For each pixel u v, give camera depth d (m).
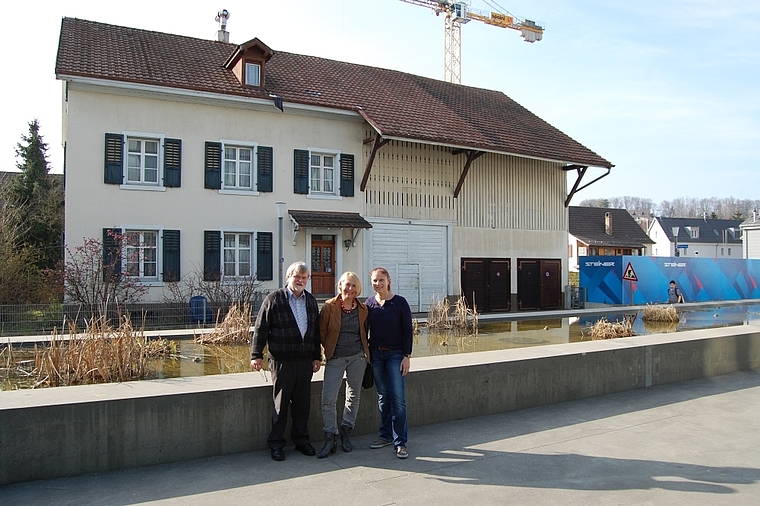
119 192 18.05
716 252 78.19
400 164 22.86
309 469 5.32
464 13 62.56
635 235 49.47
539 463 5.50
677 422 6.95
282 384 5.59
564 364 7.93
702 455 5.75
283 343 5.58
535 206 26.45
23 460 4.91
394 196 22.70
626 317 18.89
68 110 17.52
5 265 18.02
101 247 17.34
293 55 24.64
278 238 20.39
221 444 5.68
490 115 26.75
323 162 21.59
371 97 23.08
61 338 8.02
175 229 18.78
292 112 20.67
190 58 20.89
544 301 26.53
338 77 24.08
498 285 25.25
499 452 5.82
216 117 19.52
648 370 8.84
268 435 5.92
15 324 13.21
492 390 7.27
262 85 20.52
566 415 7.24
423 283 23.30
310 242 20.97
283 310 5.61
